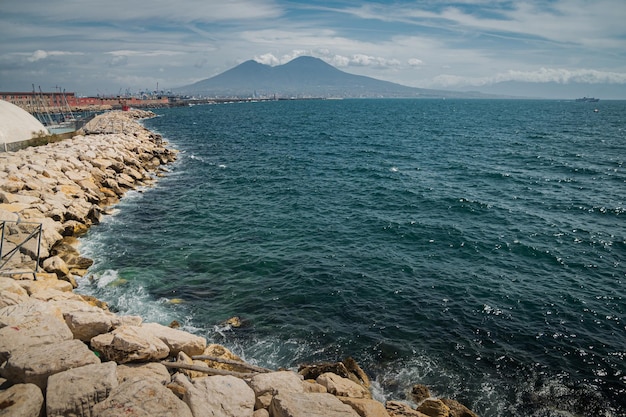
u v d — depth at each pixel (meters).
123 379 8.84
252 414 8.56
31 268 15.21
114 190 31.55
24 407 6.97
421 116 132.38
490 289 17.73
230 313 15.76
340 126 93.00
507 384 12.38
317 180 37.31
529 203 29.45
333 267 19.67
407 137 70.06
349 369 12.36
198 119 116.06
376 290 17.66
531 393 12.04
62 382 7.54
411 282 18.34
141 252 20.89
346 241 22.86
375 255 21.05
